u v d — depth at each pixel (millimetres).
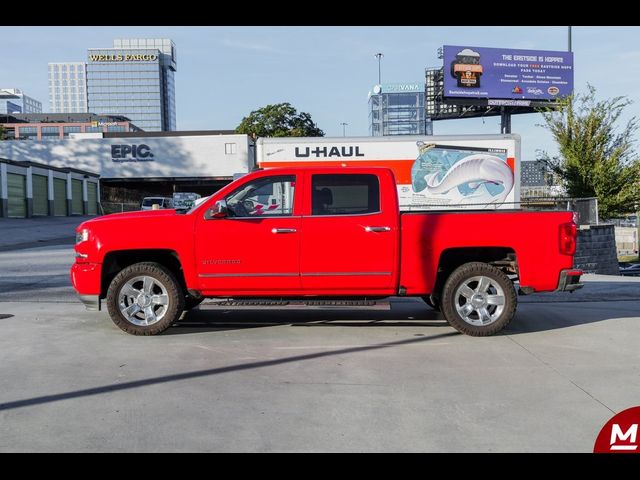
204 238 7043
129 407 4758
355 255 7059
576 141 25031
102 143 46594
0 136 76938
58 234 26625
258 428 4348
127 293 7160
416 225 7113
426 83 58031
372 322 8086
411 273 7125
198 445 4055
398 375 5621
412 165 18297
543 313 8766
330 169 7207
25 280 12367
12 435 4207
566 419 4535
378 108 123125
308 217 7082
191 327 7750
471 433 4270
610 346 6734
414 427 4371
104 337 7105
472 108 55625
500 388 5242
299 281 7098
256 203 7207
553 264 7184
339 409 4730
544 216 7195
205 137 46594
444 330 7582
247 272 7070
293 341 6961
